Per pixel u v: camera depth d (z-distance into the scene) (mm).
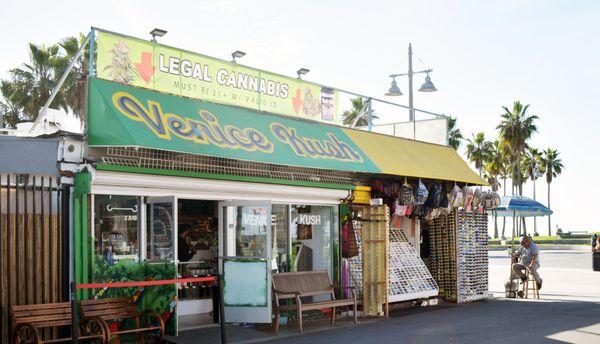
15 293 10164
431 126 20562
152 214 12203
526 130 84000
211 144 12125
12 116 35062
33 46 35094
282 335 12586
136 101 11586
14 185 10383
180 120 12031
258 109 14312
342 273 15938
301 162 13828
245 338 12125
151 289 11773
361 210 16531
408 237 19188
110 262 11477
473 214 19219
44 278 10508
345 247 15984
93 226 11188
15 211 10320
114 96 11320
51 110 13383
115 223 11664
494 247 63000
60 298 10664
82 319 10375
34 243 10438
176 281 11094
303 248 15453
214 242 16641
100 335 10008
